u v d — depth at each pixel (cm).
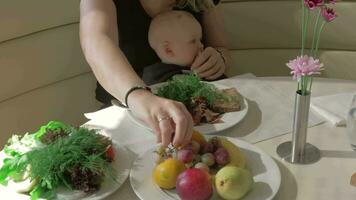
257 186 76
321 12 76
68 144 78
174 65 132
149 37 133
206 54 133
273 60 175
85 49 108
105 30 110
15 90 138
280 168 82
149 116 84
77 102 156
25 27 136
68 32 148
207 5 140
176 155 79
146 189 76
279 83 114
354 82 115
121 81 94
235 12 170
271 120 98
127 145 90
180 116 79
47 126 87
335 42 169
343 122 95
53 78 147
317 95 108
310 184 78
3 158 83
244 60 176
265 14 169
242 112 99
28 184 75
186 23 131
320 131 94
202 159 78
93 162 76
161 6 133
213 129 93
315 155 85
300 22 166
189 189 70
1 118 136
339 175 80
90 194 75
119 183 78
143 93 89
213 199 73
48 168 75
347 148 88
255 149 85
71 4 147
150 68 131
